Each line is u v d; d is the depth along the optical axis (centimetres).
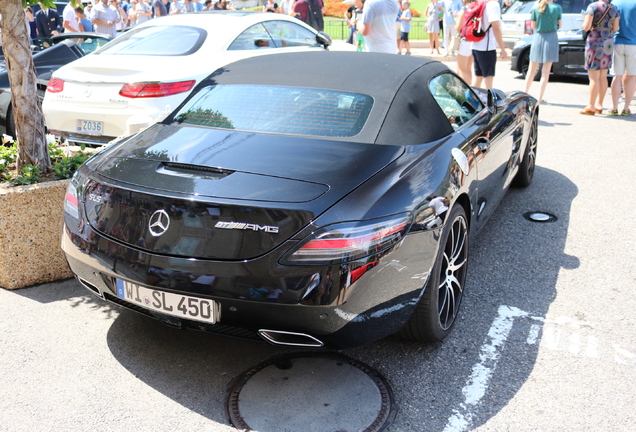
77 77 551
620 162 644
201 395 270
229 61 612
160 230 247
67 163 399
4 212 352
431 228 266
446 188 285
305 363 294
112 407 261
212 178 254
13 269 363
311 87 324
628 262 405
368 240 239
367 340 259
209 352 304
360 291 239
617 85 869
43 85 735
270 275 234
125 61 563
